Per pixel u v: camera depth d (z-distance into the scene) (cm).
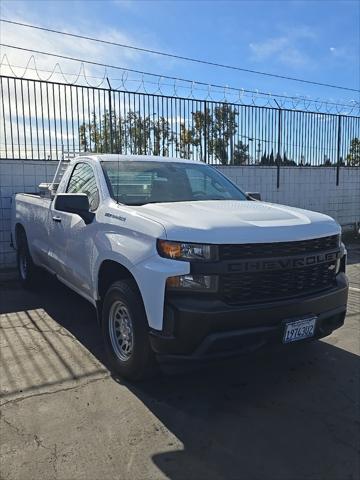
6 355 436
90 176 482
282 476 264
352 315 577
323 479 262
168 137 1037
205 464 275
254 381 389
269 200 1259
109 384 377
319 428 316
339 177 1412
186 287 321
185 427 316
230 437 304
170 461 277
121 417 327
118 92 945
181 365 327
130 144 978
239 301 330
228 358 328
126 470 268
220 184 522
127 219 375
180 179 490
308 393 368
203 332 316
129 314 359
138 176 466
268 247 339
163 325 325
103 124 934
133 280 364
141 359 353
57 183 611
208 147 1116
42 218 582
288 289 351
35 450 286
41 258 606
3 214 845
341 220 1443
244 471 269
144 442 297
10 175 845
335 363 428
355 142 1427
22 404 342
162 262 327
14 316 558
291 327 344
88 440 298
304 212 412
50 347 457
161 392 366
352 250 1137
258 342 335
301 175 1320
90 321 539
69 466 271
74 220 471
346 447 294
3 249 853
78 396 356
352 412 339
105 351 444
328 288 379
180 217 351
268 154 1238
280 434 308
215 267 321
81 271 454
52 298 644
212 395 363
